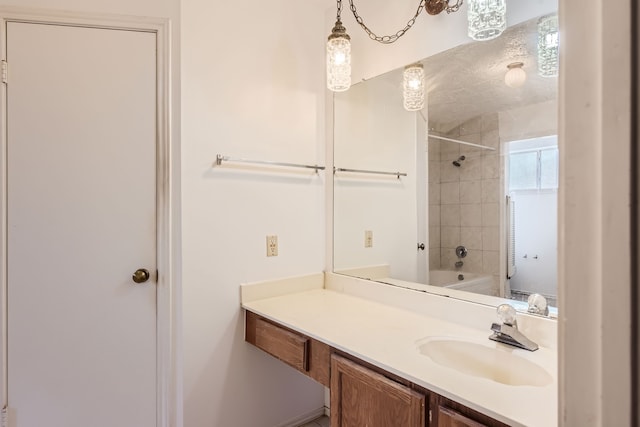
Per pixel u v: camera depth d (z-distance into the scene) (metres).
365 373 1.23
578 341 0.39
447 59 1.63
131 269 1.70
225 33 1.80
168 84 1.70
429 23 1.69
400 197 1.84
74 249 1.64
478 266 1.54
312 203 2.13
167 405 1.74
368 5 1.95
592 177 0.38
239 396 1.87
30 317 1.60
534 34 1.36
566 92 0.40
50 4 1.60
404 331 1.46
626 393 0.35
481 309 1.48
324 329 1.48
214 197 1.76
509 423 0.86
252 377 1.91
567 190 0.40
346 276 2.06
